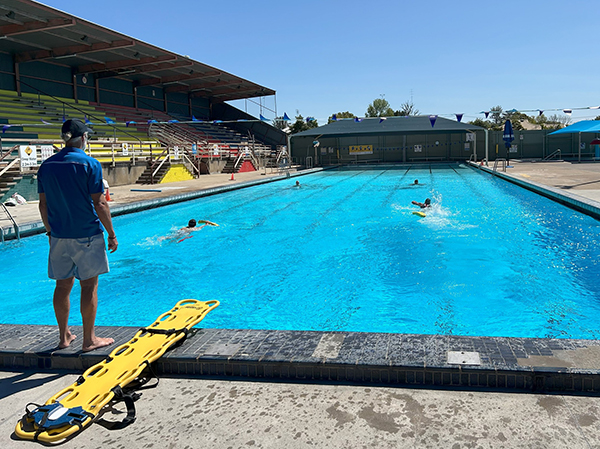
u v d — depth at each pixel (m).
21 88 20.41
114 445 1.92
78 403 2.15
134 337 2.85
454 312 4.25
